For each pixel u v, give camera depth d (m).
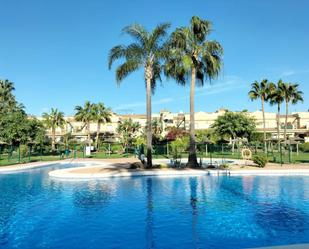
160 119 86.00
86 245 9.05
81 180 22.34
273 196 16.20
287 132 76.19
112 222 11.43
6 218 12.16
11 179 23.70
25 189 18.98
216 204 14.34
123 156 50.69
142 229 10.54
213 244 9.01
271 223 11.15
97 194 17.03
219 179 22.36
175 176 23.83
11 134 43.47
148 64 27.34
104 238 9.65
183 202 14.84
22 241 9.47
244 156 33.88
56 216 12.38
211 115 86.12
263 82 54.44
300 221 11.39
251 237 9.62
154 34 26.89
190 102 27.81
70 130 85.56
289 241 9.28
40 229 10.67
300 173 24.59
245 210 13.13
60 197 16.33
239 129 58.59
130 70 27.23
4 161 39.47
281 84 50.94
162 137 64.56
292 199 15.42
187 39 26.78
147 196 16.38
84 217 12.16
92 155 52.94
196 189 18.45
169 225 10.96
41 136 48.47
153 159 41.06
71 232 10.30
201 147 52.69
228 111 65.25
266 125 86.00
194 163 27.84
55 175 23.81
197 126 85.38
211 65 27.14
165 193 17.19
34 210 13.45
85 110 71.81
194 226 10.84
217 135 61.44
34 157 46.91
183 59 25.58
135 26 26.91
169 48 26.67
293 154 51.16
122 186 19.61
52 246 9.01
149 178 22.94
